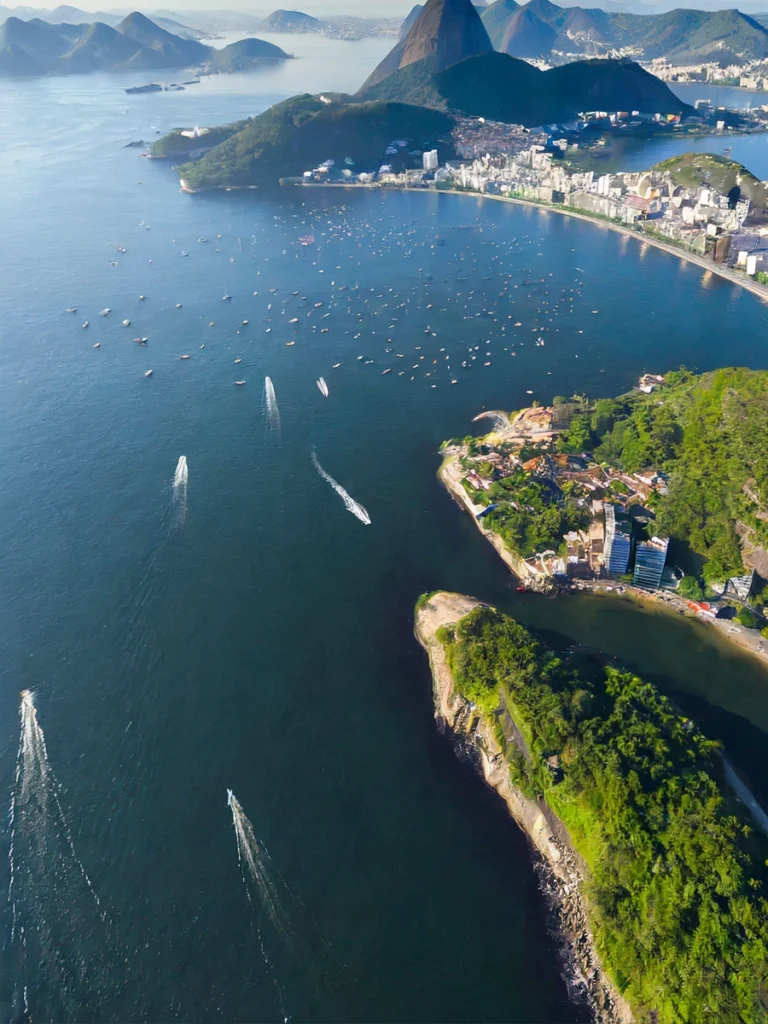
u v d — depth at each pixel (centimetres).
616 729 14788
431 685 17388
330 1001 11762
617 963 11719
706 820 12638
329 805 14750
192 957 12362
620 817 12975
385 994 11831
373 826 14350
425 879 13412
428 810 14638
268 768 15538
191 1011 11700
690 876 11956
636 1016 11156
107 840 14212
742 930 11275
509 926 12662
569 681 16162
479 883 13338
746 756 15425
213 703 17075
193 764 15650
